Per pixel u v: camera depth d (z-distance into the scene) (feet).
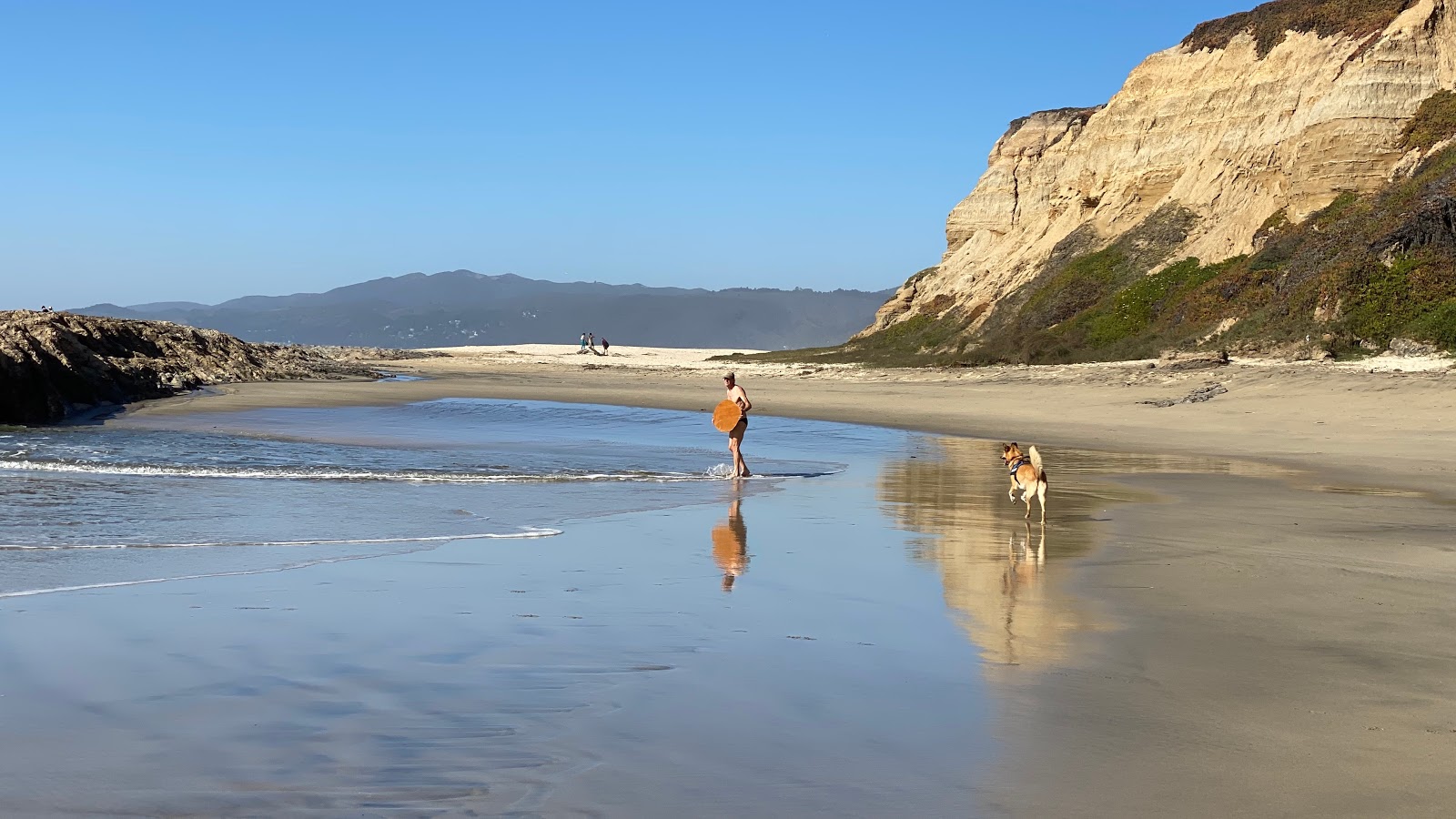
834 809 13.14
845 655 20.11
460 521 36.86
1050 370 118.52
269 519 36.68
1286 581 27.32
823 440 74.23
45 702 16.55
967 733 15.88
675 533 34.96
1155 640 21.43
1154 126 166.91
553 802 13.17
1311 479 49.98
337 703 16.72
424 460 57.16
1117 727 16.17
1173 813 13.10
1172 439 69.56
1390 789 13.85
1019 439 72.54
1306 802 13.44
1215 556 30.83
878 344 187.42
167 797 13.07
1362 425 69.82
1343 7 148.05
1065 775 14.28
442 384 135.03
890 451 66.28
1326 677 18.86
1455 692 18.04
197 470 49.52
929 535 34.83
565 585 26.27
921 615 23.50
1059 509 40.88
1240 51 159.12
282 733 15.35
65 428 73.05
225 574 26.91
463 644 20.39
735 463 52.80
